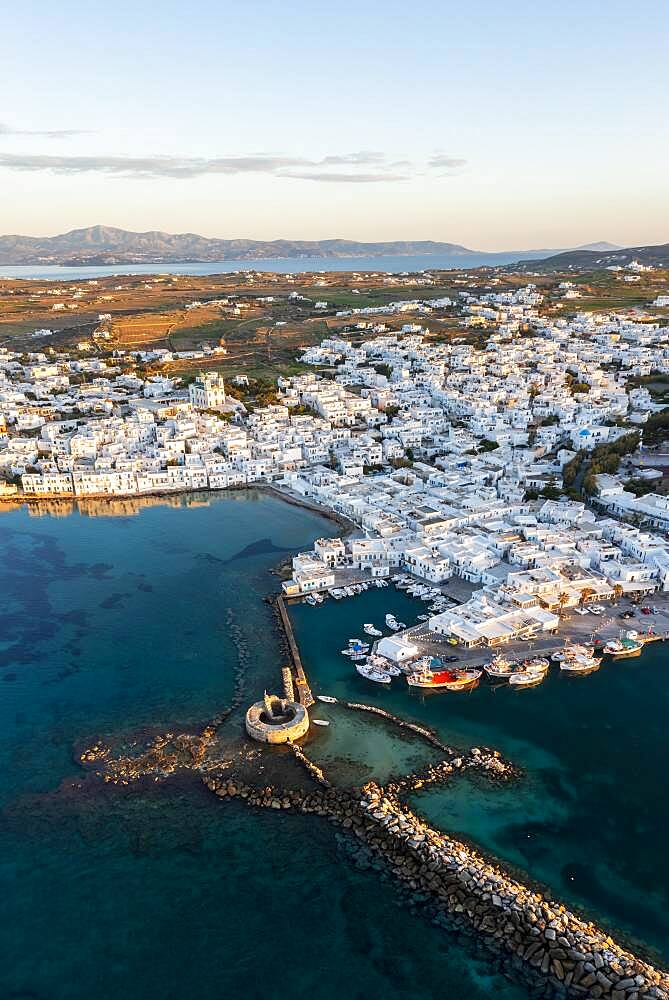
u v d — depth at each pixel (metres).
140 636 166.62
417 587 183.62
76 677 151.50
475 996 85.62
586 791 117.56
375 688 145.25
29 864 104.88
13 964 91.00
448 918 95.31
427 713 137.38
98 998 86.81
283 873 102.81
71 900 99.44
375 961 90.38
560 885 99.62
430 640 158.25
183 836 109.50
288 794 116.56
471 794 116.81
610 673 149.00
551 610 168.75
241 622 171.12
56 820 112.69
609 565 183.00
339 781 119.62
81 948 92.94
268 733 128.12
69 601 184.50
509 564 190.25
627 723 134.00
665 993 83.81
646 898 97.88
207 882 101.81
